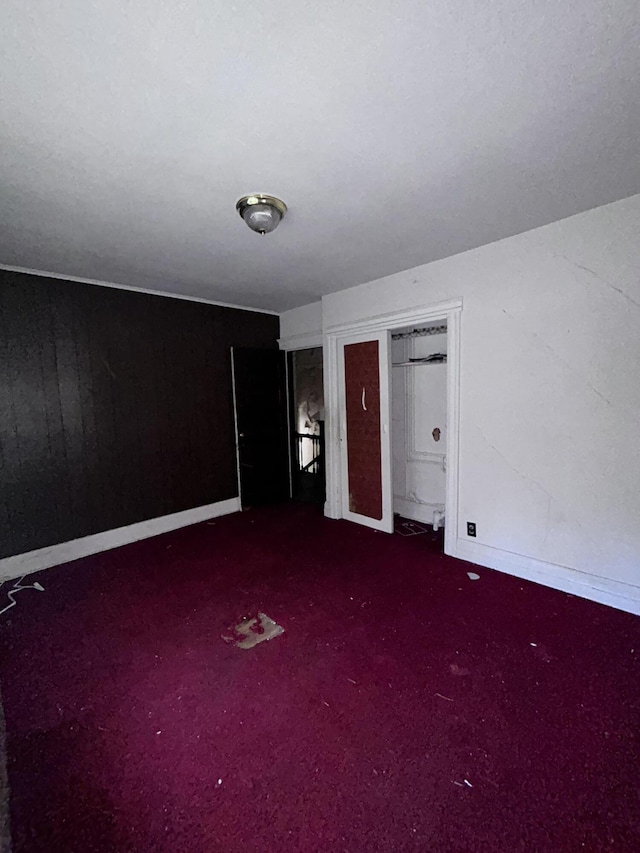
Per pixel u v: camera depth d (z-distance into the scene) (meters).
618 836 1.17
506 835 1.18
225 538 3.68
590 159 1.68
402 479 4.15
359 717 1.62
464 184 1.86
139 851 1.17
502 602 2.44
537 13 1.00
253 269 3.07
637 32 1.05
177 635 2.21
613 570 2.33
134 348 3.62
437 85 1.23
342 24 1.01
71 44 1.04
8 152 1.50
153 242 2.47
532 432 2.59
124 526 3.61
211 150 1.54
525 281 2.51
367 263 2.97
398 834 1.20
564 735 1.52
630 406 2.20
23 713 1.69
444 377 3.70
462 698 1.70
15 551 3.02
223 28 1.01
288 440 4.95
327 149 1.55
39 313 3.07
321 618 2.33
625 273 2.14
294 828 1.22
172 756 1.47
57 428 3.19
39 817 1.27
